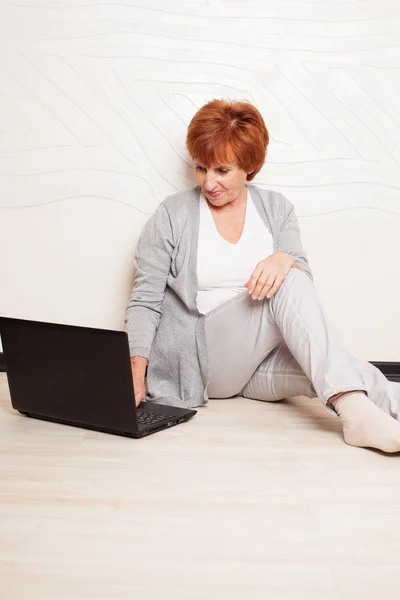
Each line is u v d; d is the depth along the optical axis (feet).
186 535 4.19
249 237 7.07
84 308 8.44
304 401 7.38
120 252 8.32
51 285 8.43
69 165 8.22
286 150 8.12
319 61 8.01
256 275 6.23
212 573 3.75
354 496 4.81
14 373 6.53
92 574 3.72
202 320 6.79
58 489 4.87
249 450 5.73
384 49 7.99
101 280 8.38
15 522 4.33
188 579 3.68
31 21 8.04
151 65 8.05
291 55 8.01
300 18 7.97
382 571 3.79
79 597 3.50
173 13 7.98
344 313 8.38
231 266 6.94
